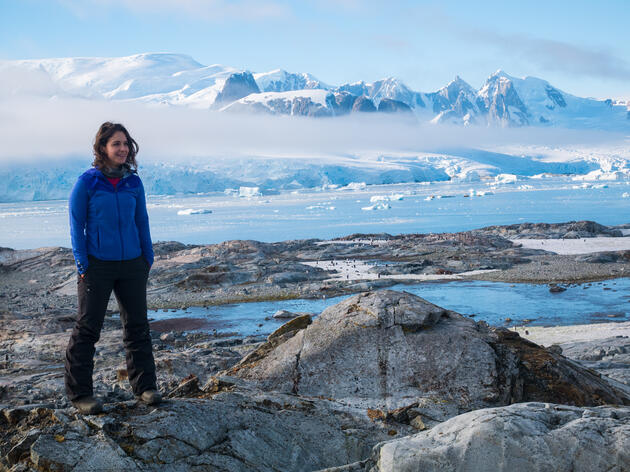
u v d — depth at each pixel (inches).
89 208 156.1
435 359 206.1
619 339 515.8
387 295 239.3
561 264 1159.6
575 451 109.7
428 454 115.2
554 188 7470.5
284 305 885.8
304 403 178.2
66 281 1147.3
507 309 797.9
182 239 2714.1
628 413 125.5
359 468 123.5
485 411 125.8
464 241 1492.4
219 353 439.2
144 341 163.2
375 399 194.9
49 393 328.5
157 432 136.6
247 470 136.9
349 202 5743.1
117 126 159.8
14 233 3558.1
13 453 130.8
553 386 206.2
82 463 125.2
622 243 1435.8
